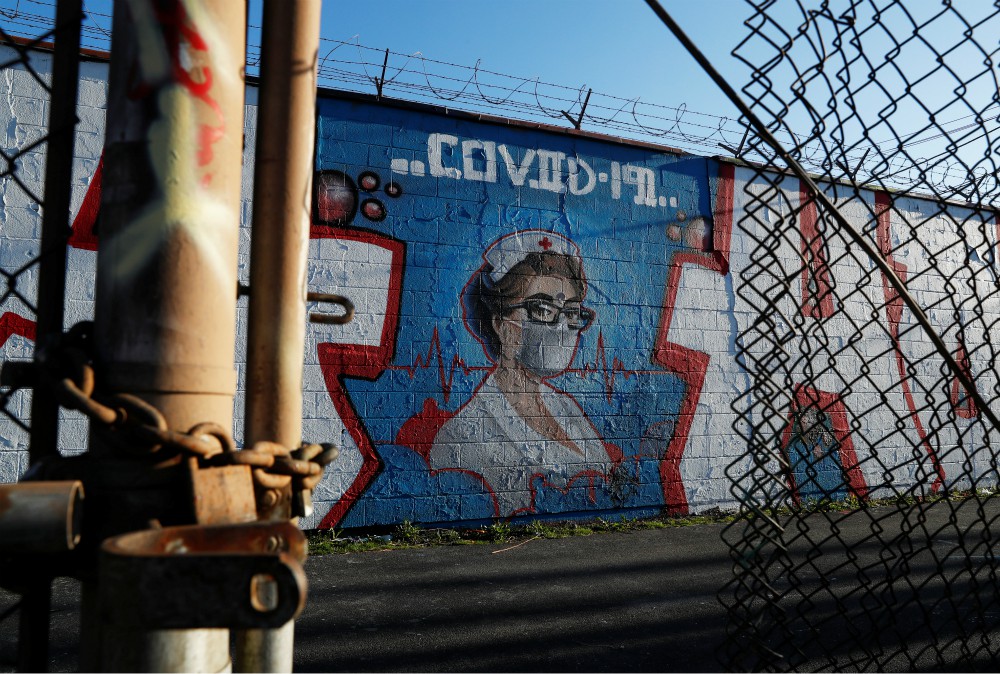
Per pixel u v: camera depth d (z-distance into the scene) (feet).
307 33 3.65
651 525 23.18
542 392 23.43
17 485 2.66
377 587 15.35
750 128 4.94
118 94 3.08
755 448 5.46
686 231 26.11
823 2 4.99
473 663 10.95
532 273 23.68
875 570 16.48
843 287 27.45
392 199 22.06
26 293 18.13
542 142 24.35
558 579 16.10
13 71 18.54
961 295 29.63
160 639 2.93
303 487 3.43
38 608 3.15
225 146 3.19
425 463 21.75
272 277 3.50
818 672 5.92
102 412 2.73
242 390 18.33
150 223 2.99
